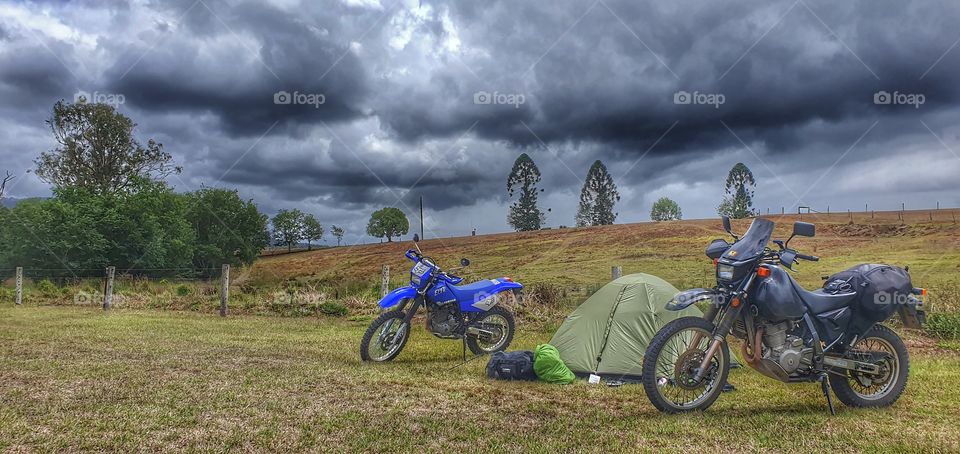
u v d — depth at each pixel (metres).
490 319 8.48
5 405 5.09
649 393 5.05
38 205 34.94
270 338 9.88
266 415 4.89
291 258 64.81
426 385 6.20
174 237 45.94
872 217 51.34
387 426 4.65
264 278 21.53
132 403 5.21
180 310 15.33
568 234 54.28
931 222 44.78
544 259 38.97
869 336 5.45
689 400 5.50
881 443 4.27
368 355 7.76
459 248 52.09
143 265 38.44
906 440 4.34
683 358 5.11
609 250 41.22
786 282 5.01
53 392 5.60
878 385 5.46
